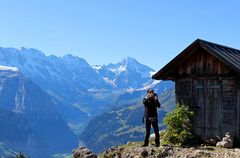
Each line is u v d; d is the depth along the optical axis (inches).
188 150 970.7
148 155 968.3
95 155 1040.2
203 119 1151.6
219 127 1117.1
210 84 1144.2
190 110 1179.3
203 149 1003.3
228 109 1102.4
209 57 1149.1
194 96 1176.2
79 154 1047.6
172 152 964.6
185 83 1201.4
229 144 1045.8
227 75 1105.4
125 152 1020.5
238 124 1077.1
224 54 1139.9
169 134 1135.0
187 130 1142.3
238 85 1086.4
